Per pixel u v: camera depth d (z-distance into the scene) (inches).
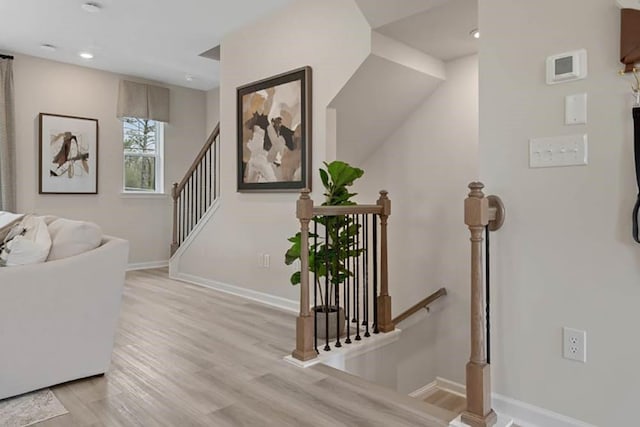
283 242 154.9
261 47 161.8
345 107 142.3
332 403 81.4
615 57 66.5
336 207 111.3
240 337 121.0
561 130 71.9
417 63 139.9
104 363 94.0
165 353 107.8
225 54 179.3
